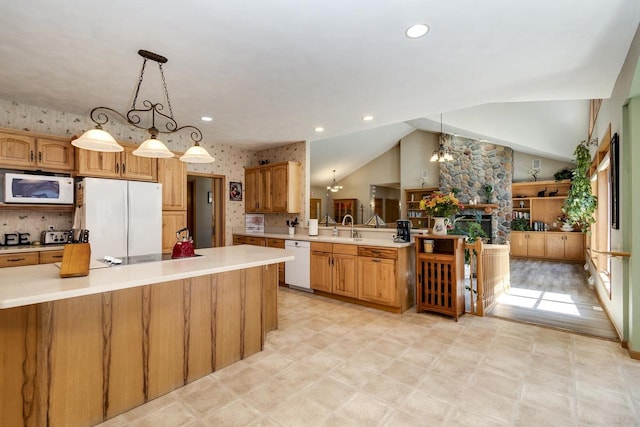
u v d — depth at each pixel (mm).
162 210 4301
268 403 1970
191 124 4238
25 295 1478
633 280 2527
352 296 4059
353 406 1934
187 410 1914
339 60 2420
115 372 1887
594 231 5082
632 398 1995
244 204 5934
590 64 2490
